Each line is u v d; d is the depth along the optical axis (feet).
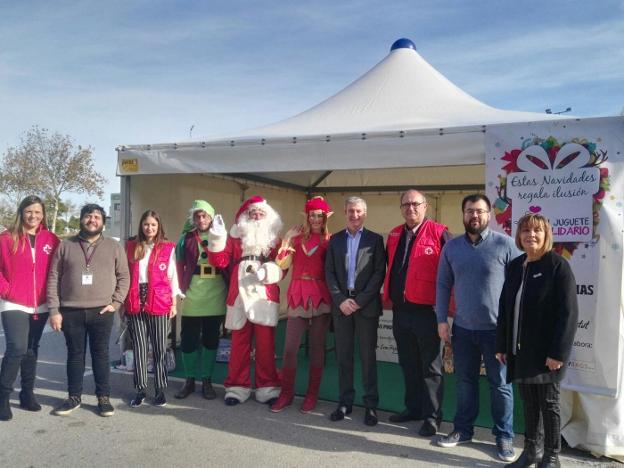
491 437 13.38
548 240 10.73
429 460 12.01
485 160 13.74
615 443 12.03
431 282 13.29
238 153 16.65
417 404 14.33
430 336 13.38
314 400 15.25
